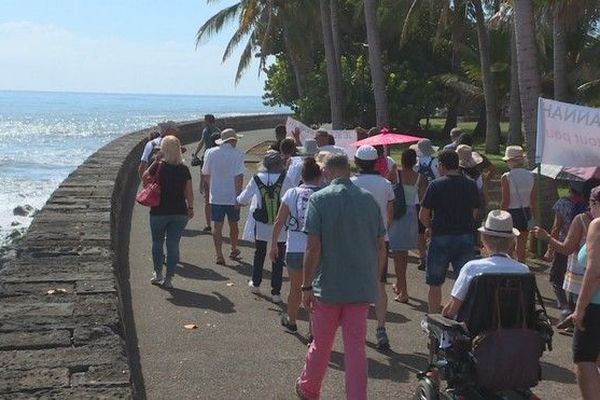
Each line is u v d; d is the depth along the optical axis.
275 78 47.19
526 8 13.63
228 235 13.70
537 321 5.02
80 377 4.88
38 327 5.81
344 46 43.25
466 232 7.62
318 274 5.71
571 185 8.18
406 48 41.88
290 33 39.25
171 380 6.52
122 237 13.41
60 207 11.58
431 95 39.72
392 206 7.73
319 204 5.69
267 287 10.01
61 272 7.59
